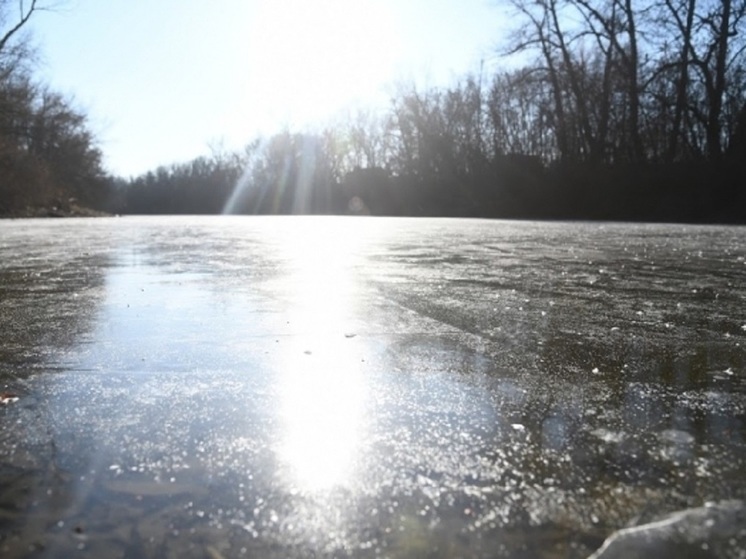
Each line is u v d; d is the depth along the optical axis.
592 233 13.69
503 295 4.21
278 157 63.56
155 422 1.78
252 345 2.72
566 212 31.73
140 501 1.32
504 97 39.47
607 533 1.21
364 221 25.45
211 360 2.46
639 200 28.44
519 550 1.16
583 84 31.86
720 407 1.93
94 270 5.74
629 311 3.62
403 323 3.23
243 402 1.95
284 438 1.67
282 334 2.95
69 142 45.88
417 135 46.09
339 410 1.89
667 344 2.77
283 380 2.19
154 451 1.58
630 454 1.57
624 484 1.41
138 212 72.81
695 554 1.10
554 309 3.67
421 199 44.56
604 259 7.09
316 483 1.41
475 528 1.23
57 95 43.38
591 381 2.21
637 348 2.70
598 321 3.31
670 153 29.02
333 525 1.24
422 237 11.92
